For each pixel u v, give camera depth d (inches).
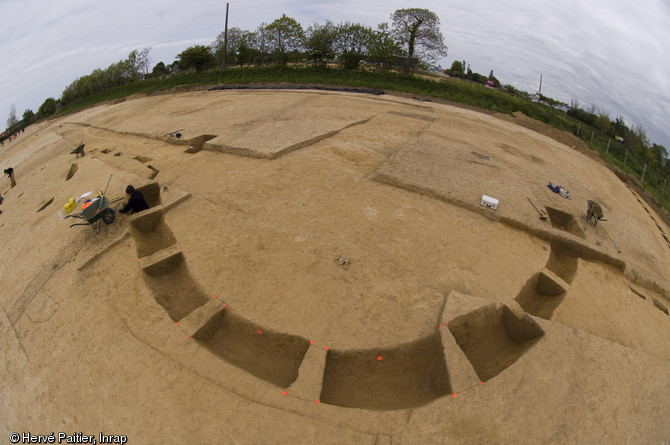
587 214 376.5
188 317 205.0
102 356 189.6
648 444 161.0
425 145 489.4
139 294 227.3
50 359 197.3
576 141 776.3
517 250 284.7
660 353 224.4
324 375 184.7
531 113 944.9
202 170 396.5
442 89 1013.8
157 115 757.3
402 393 184.1
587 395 172.4
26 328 225.1
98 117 940.0
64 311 226.7
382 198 342.3
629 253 343.0
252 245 266.2
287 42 1228.5
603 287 270.4
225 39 1261.1
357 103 775.7
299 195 339.3
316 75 1100.5
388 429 153.4
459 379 171.6
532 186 417.1
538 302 253.1
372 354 189.5
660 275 331.9
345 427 153.5
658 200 640.4
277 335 197.3
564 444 153.6
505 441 151.6
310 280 232.5
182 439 150.6
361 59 1143.6
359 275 239.0
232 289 224.4
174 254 253.1
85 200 350.6
